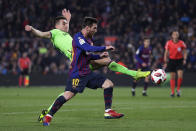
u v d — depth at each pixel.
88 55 21.56
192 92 56.50
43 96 47.69
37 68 81.19
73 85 21.34
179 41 47.91
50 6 95.06
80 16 92.44
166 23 88.31
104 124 20.95
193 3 91.56
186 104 34.81
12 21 92.88
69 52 23.75
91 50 20.72
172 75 47.47
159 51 79.00
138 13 90.62
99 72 77.75
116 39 80.56
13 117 24.67
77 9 94.25
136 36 82.38
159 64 75.69
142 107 31.61
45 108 31.25
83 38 21.41
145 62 51.88
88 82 22.09
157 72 21.81
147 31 84.56
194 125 20.50
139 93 55.06
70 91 21.41
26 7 96.00
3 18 94.19
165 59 48.75
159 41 80.81
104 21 90.50
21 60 73.69
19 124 21.11
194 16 90.31
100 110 29.25
